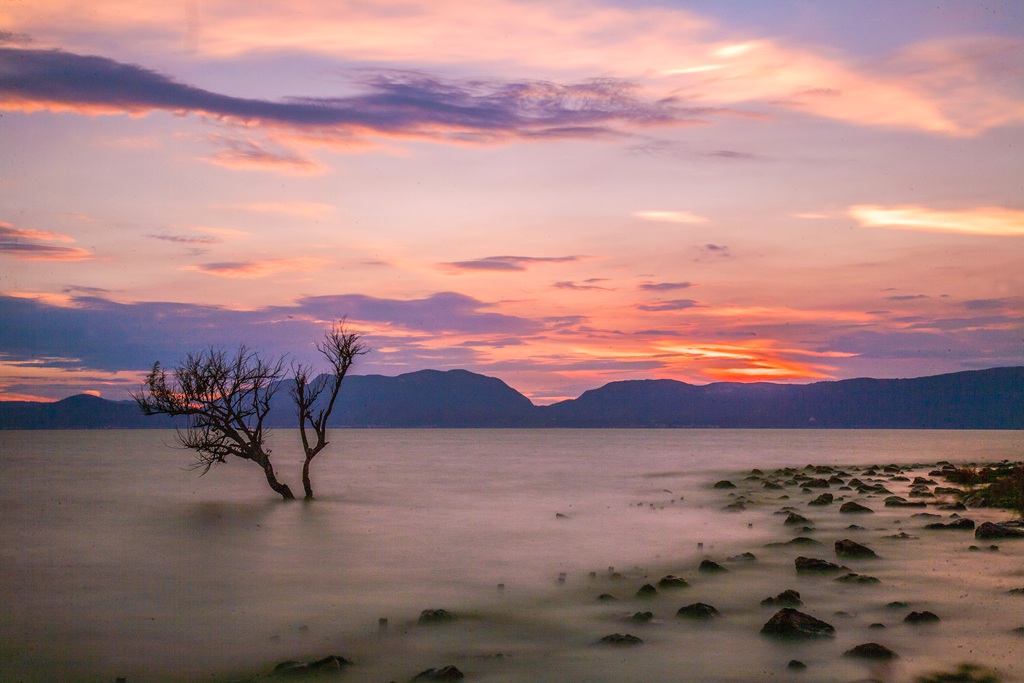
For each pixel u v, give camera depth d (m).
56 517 41.06
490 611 20.25
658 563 25.97
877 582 21.34
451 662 16.08
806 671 14.84
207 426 47.50
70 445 186.75
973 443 175.00
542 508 43.66
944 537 28.83
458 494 52.66
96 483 64.69
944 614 18.27
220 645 17.81
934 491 45.69
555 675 15.09
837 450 134.50
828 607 19.11
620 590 21.98
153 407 45.69
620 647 16.55
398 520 38.78
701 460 101.56
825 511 37.88
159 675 15.88
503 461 100.69
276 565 27.06
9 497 52.16
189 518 40.41
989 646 15.92
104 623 19.75
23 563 27.84
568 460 103.12
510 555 28.31
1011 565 23.59
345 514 41.69
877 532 30.61
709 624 18.08
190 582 24.45
